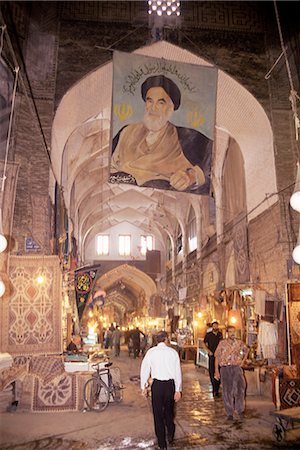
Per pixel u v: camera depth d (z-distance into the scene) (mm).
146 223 22078
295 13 9094
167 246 22469
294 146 8758
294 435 4477
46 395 5762
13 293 5773
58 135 9000
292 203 4266
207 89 8312
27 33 8312
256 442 4254
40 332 5742
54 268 5945
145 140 8344
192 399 6586
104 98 9586
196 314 13742
